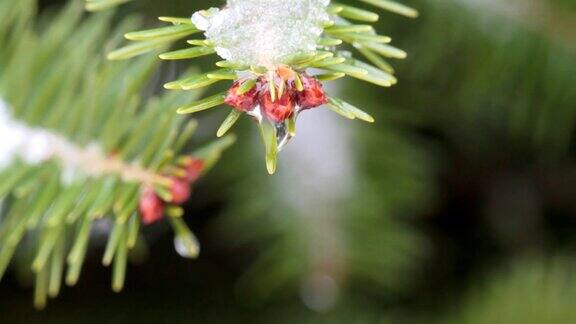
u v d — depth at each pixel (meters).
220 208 0.50
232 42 0.24
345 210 0.42
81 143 0.29
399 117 0.43
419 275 0.47
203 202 0.49
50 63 0.31
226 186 0.47
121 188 0.28
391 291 0.44
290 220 0.42
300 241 0.41
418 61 0.42
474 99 0.44
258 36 0.24
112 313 0.46
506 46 0.40
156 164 0.28
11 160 0.29
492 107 0.45
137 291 0.47
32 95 0.30
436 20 0.40
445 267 0.49
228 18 0.24
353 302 0.44
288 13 0.24
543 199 0.54
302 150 0.43
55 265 0.29
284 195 0.42
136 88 0.30
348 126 0.43
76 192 0.29
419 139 0.48
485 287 0.44
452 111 0.47
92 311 0.46
